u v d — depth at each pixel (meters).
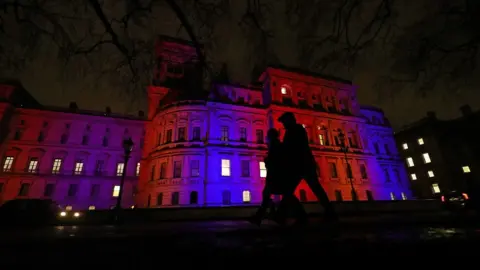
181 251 1.62
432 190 42.31
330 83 38.22
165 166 28.69
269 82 34.56
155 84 36.00
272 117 31.59
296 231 2.45
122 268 1.25
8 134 36.72
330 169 32.41
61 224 11.09
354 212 17.91
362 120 37.53
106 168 40.12
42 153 37.72
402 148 47.91
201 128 30.50
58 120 40.12
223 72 14.98
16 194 34.81
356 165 34.00
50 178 36.75
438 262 1.17
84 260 1.39
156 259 1.43
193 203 26.44
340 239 1.88
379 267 1.14
